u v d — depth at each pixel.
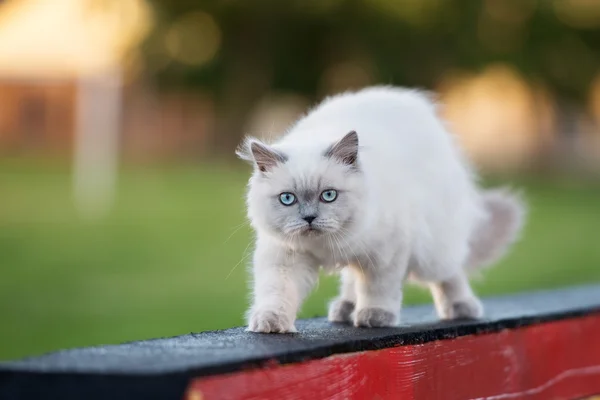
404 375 3.86
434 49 24.78
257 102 26.34
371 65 25.02
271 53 25.72
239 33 25.64
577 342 5.19
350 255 4.38
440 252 4.80
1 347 7.86
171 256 12.34
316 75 26.16
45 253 12.38
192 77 25.95
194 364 2.89
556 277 11.64
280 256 4.33
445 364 4.14
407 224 4.50
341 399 3.49
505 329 4.57
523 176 24.86
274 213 4.28
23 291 10.08
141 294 9.99
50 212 16.11
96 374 2.79
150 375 2.76
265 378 3.11
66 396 2.82
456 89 26.94
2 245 12.85
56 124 26.06
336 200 4.25
